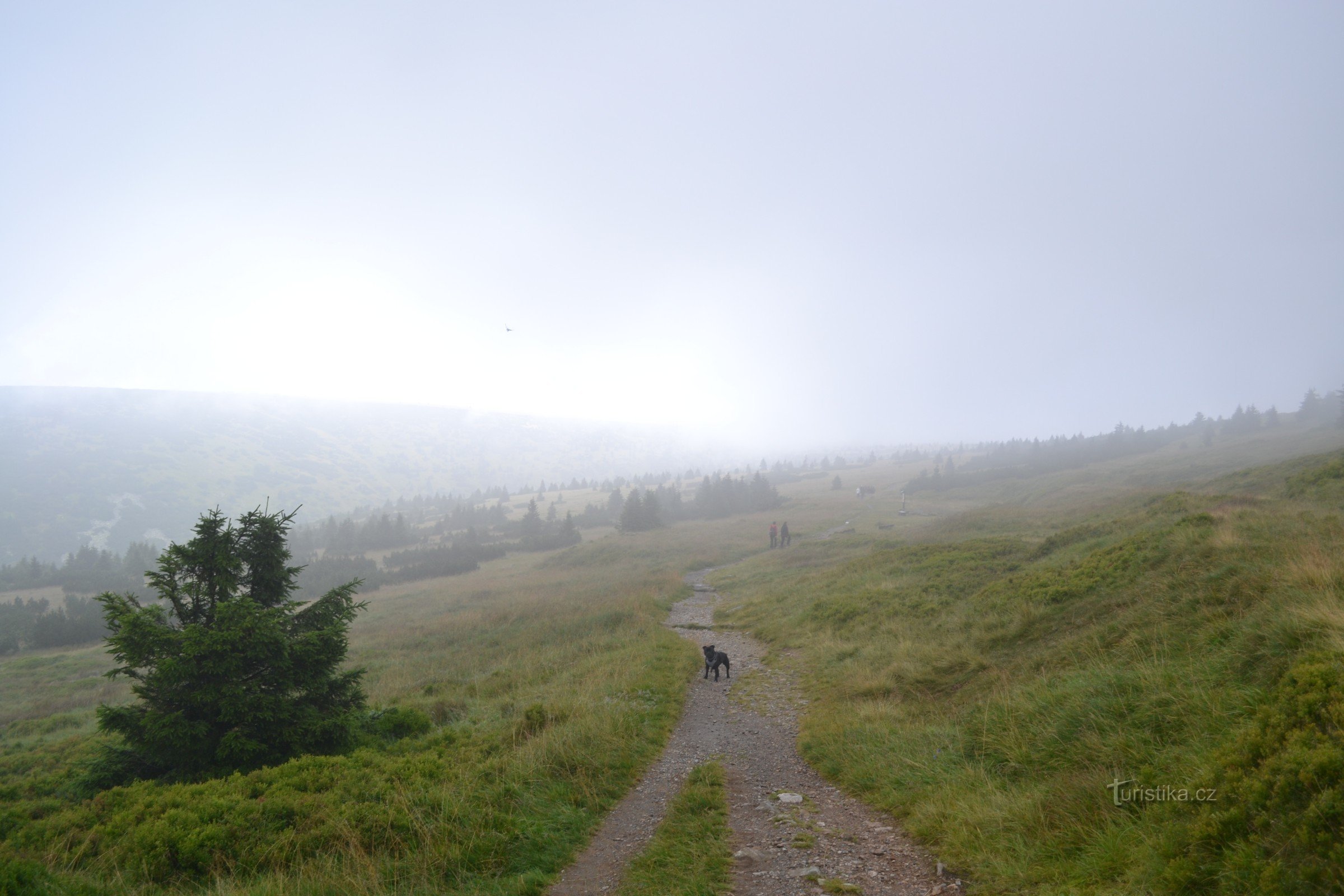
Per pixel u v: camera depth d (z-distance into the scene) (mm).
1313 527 9359
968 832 5695
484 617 29688
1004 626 11703
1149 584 9734
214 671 8586
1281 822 3861
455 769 7828
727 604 27266
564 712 10414
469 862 5805
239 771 7855
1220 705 5441
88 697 21844
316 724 9148
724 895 5137
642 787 8000
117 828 6434
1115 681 6914
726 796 7574
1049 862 4867
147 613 8781
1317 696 4469
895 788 7145
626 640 18562
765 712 11508
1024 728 7234
